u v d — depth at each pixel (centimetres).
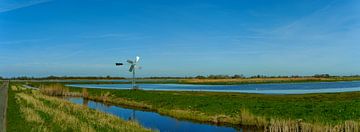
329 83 16550
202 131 3516
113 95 7606
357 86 12481
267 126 3522
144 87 12825
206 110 4588
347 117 3412
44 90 8481
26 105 4406
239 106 4653
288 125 3153
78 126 2850
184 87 12781
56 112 3609
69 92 8581
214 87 12750
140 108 5719
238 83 17150
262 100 5584
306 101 5297
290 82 18112
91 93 8312
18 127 2741
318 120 3281
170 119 4338
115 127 2947
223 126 3781
